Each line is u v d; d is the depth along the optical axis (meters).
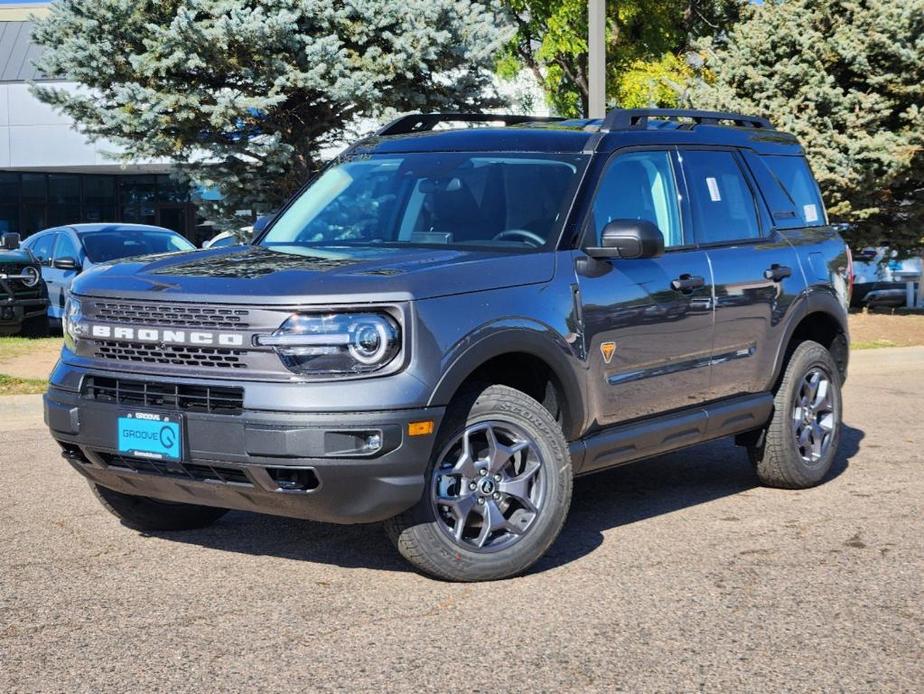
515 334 4.88
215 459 4.55
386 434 4.46
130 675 3.93
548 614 4.56
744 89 16.64
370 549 5.52
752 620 4.51
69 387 4.94
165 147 14.51
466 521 4.87
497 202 5.60
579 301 5.25
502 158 5.84
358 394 4.44
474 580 4.94
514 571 4.97
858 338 14.54
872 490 6.87
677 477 7.30
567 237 5.38
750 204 6.72
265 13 14.16
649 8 23.36
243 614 4.57
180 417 4.59
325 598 4.77
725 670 3.99
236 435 4.49
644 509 6.41
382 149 6.34
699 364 6.01
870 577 5.09
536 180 5.64
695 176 6.32
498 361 5.18
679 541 5.70
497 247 5.38
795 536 5.79
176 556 5.41
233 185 15.10
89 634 4.34
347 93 14.00
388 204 5.85
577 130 6.04
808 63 16.17
